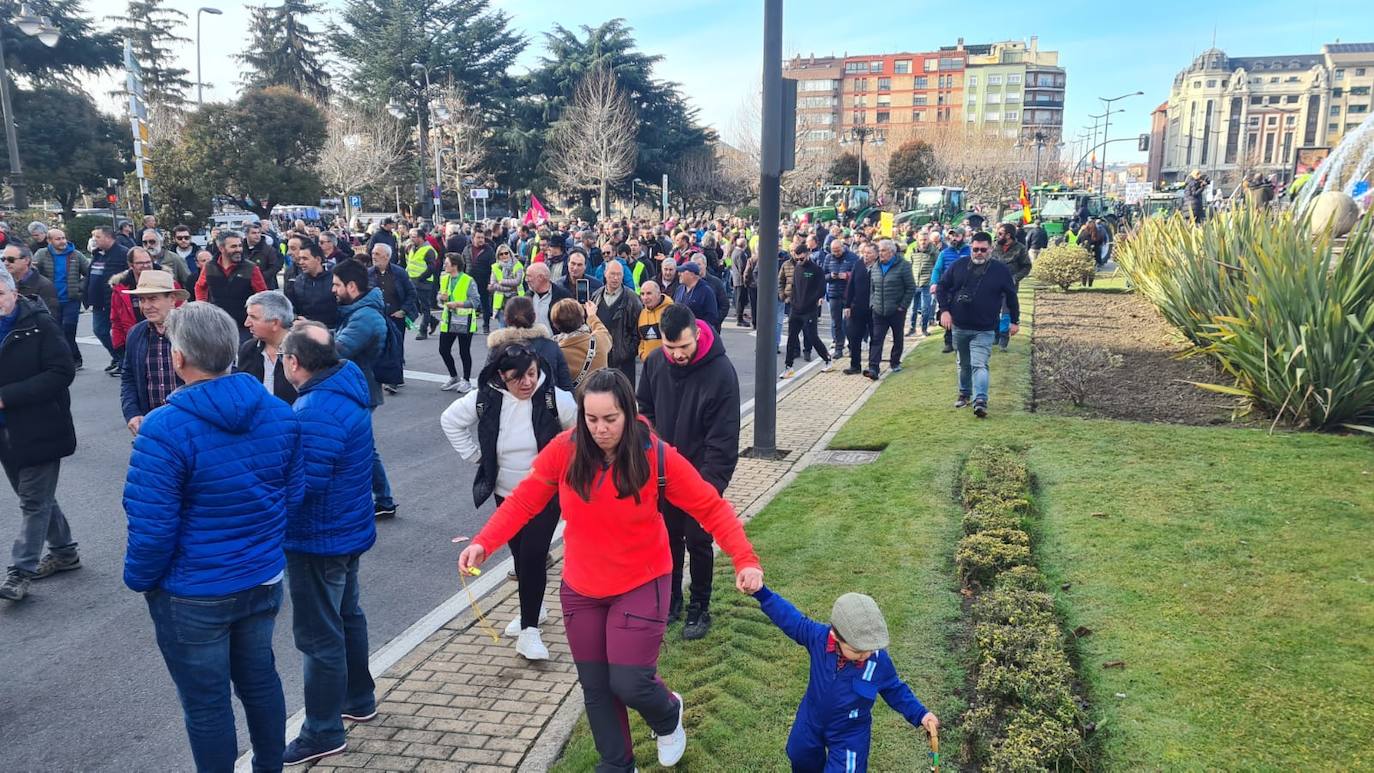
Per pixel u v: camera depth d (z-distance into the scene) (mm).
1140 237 18078
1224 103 162500
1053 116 151500
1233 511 5938
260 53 71375
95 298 12594
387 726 4176
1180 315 11695
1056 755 3451
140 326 6094
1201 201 27625
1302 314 8133
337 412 3770
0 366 5348
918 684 4164
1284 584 4840
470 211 62375
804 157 69562
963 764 3611
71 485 7922
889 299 12281
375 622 5340
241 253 9945
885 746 3721
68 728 4262
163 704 4488
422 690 4508
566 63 60844
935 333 16891
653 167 62156
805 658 4516
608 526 3348
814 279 12688
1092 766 3502
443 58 58156
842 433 9266
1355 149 21703
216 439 3164
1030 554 5418
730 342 16562
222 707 3312
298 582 3803
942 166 77875
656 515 3396
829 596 5164
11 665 4855
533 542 4602
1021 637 4254
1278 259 8586
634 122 59656
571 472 3305
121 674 4773
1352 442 7504
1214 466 6934
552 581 5867
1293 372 8094
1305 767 3387
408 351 15172
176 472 3084
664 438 5027
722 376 4855
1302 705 3764
